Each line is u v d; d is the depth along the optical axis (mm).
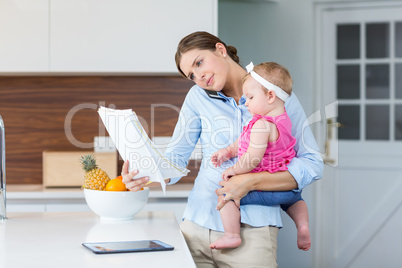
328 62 3832
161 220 1721
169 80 3248
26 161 3234
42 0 2859
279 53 3723
